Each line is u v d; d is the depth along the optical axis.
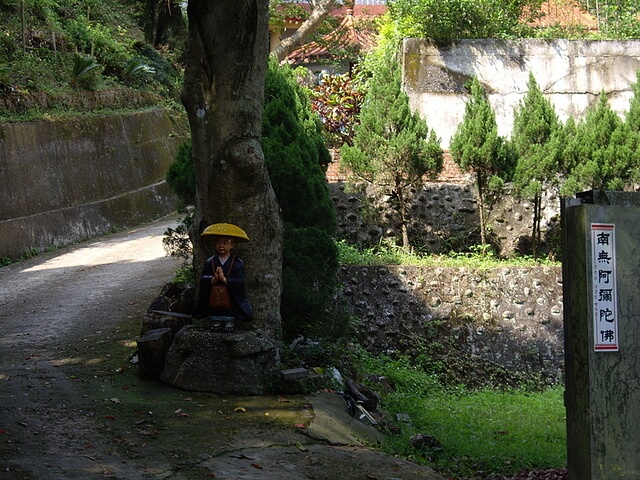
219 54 9.87
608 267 6.00
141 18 35.00
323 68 29.64
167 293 11.35
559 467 8.12
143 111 28.50
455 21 18.25
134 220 25.61
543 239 16.70
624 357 6.01
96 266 18.00
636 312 6.07
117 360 10.27
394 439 8.80
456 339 14.41
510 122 17.94
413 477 7.06
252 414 8.30
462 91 17.97
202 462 6.86
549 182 16.25
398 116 15.68
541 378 14.30
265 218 10.12
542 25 23.02
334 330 11.17
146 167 27.42
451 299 14.59
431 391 12.75
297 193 11.50
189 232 10.57
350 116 19.77
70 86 26.00
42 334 11.73
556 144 15.66
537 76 18.09
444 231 16.72
